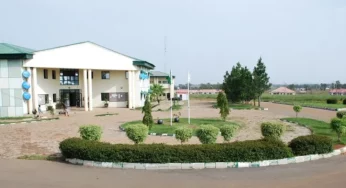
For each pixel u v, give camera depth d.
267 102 53.12
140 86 39.12
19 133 17.45
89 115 28.39
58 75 35.66
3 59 28.41
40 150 12.35
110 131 17.86
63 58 32.12
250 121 22.89
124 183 7.65
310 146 10.12
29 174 8.48
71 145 9.86
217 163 9.16
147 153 9.20
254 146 9.46
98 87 38.38
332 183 7.55
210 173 8.53
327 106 38.06
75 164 9.64
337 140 13.15
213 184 7.54
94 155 9.46
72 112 31.41
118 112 31.48
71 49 32.66
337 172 8.52
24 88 28.75
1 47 29.81
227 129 11.14
